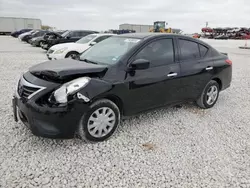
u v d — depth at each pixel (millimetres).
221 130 3488
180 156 2748
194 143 3064
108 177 2334
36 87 2633
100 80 2805
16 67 8336
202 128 3523
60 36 13539
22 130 3188
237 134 3377
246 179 2379
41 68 2912
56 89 2578
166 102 3604
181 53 3732
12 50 15188
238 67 9773
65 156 2645
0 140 2912
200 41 4133
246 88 6113
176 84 3611
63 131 2617
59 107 2533
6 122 3422
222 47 23672
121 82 2947
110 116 2990
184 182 2307
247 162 2676
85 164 2521
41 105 2531
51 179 2264
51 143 2895
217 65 4234
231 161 2684
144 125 3529
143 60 3006
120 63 3045
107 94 2832
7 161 2500
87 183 2238
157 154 2770
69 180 2264
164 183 2281
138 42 3328
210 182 2318
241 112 4285
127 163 2574
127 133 3252
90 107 2734
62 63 3172
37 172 2352
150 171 2453
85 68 2814
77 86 2609
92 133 2857
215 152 2863
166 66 3469
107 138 3039
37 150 2732
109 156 2688
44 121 2543
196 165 2586
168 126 3531
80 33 13703
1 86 5492
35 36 20641
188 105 4523
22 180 2229
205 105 4277
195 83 3918
